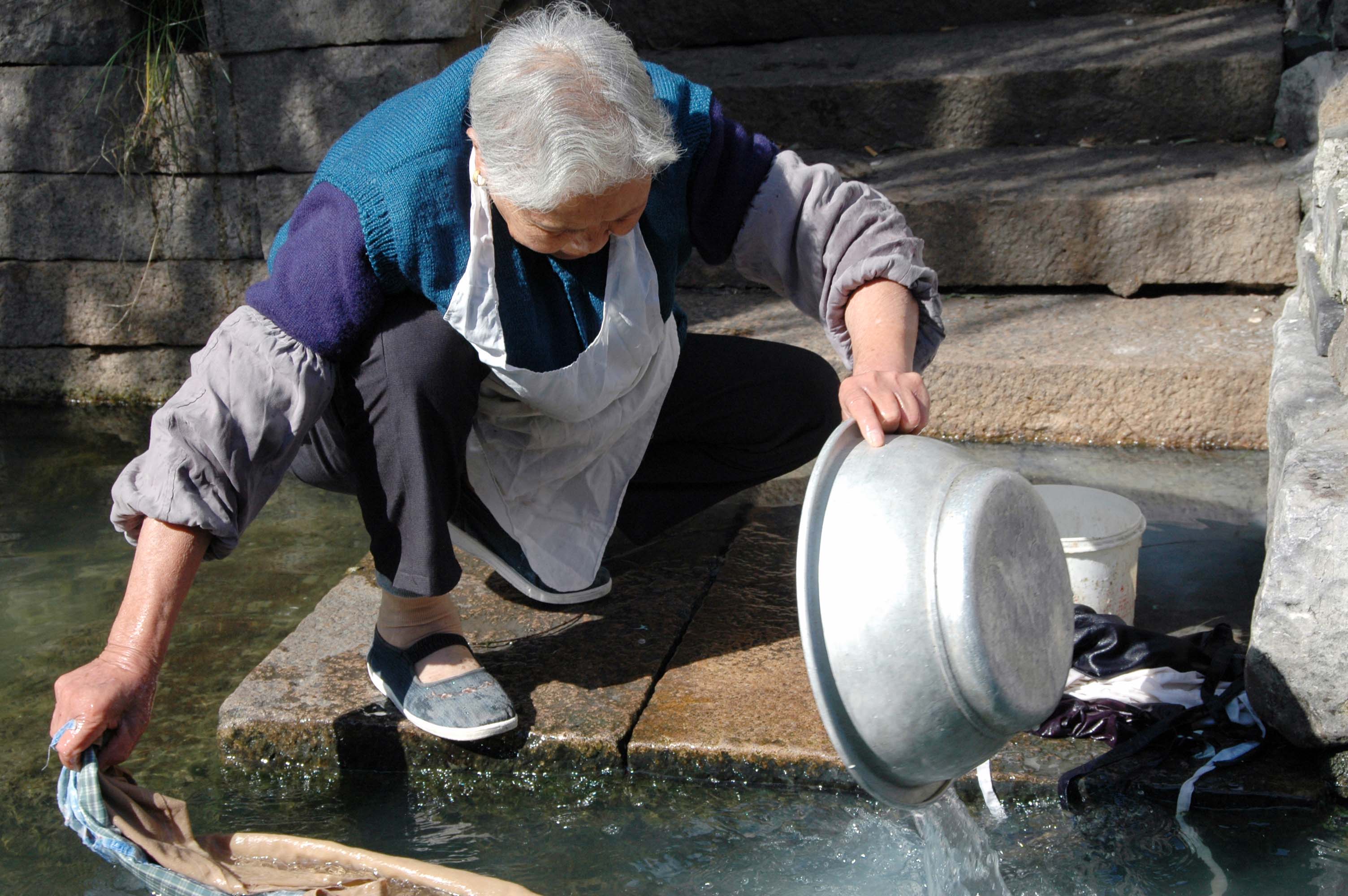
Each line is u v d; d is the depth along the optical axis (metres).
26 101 3.59
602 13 4.54
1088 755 1.83
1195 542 2.58
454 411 1.79
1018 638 1.43
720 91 4.12
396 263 1.70
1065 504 2.24
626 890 1.65
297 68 3.44
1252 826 1.73
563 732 1.92
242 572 2.69
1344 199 2.42
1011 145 4.00
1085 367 3.09
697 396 2.22
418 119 1.74
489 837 1.79
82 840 1.62
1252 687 1.81
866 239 1.86
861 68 4.14
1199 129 3.87
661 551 2.59
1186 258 3.43
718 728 1.92
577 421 2.00
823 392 2.28
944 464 1.46
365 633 2.25
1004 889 1.61
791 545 2.60
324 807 1.88
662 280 1.90
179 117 3.53
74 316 3.81
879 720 1.42
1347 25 3.69
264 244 3.64
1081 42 4.10
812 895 1.63
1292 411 2.13
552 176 1.45
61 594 2.58
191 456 1.63
